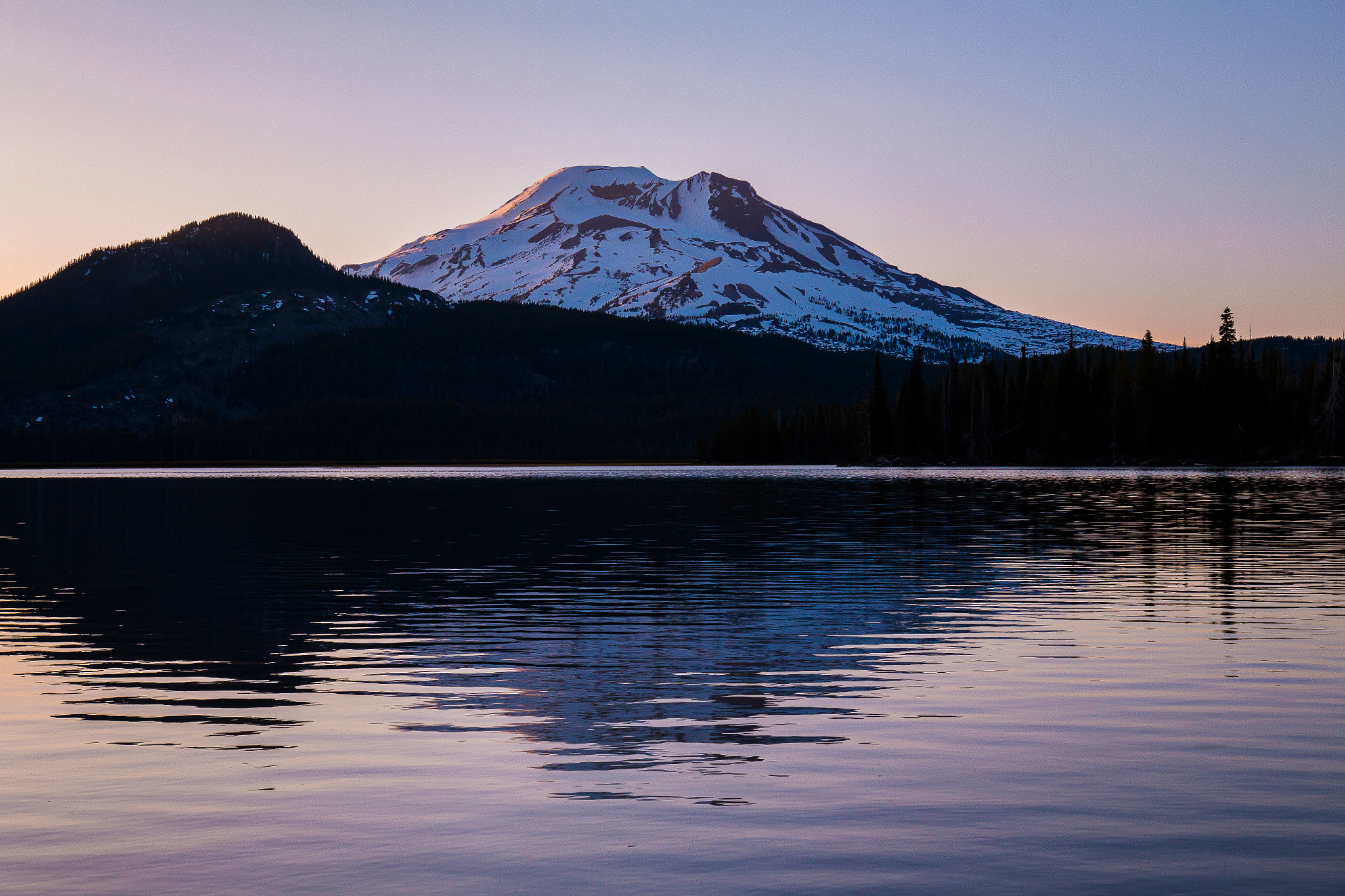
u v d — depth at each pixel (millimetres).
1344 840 10500
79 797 11969
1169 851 10211
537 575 33719
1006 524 52406
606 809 11477
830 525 53281
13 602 28281
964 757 13344
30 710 16203
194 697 17125
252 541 47250
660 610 26250
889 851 10242
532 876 9672
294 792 12148
